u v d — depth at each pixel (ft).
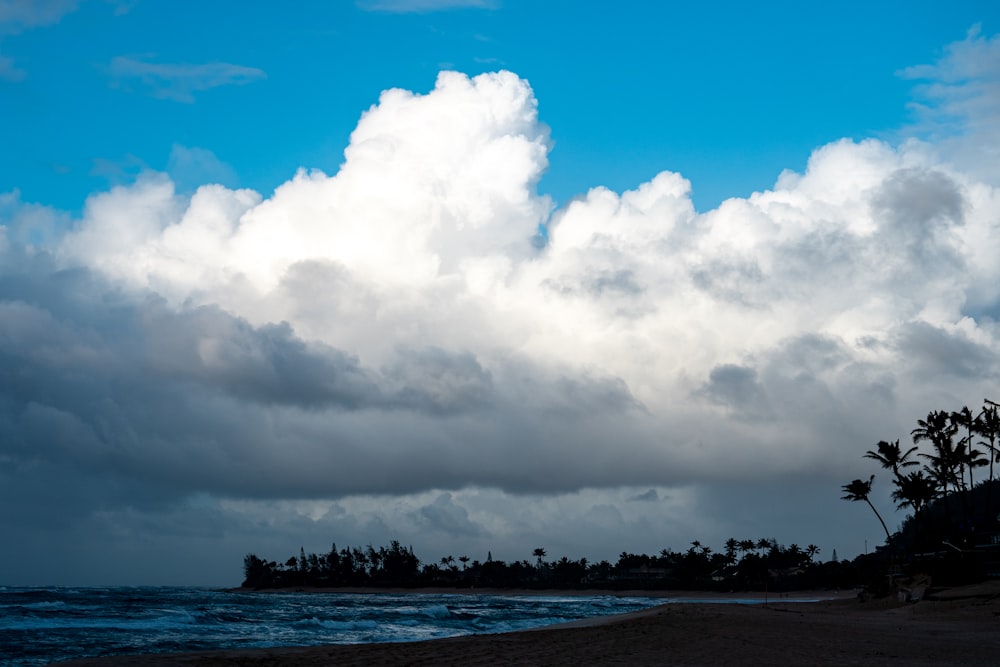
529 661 94.53
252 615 319.47
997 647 107.86
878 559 593.01
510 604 552.00
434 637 197.06
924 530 339.36
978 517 406.82
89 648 159.22
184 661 92.84
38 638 182.39
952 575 239.09
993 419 321.93
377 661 95.40
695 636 134.51
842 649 106.22
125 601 477.36
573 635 141.18
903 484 321.52
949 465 324.80
